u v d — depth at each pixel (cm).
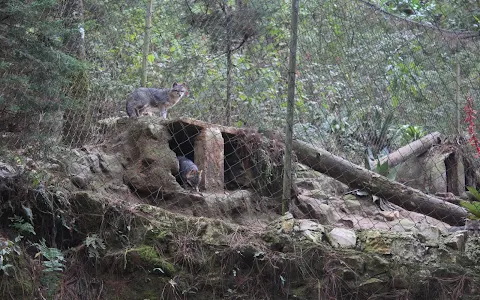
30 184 678
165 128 766
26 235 673
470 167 1022
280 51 978
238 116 930
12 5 639
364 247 714
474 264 709
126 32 990
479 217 750
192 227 703
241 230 712
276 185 805
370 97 973
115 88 906
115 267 682
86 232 691
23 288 643
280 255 699
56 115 725
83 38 806
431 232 735
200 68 974
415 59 913
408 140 1061
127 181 748
